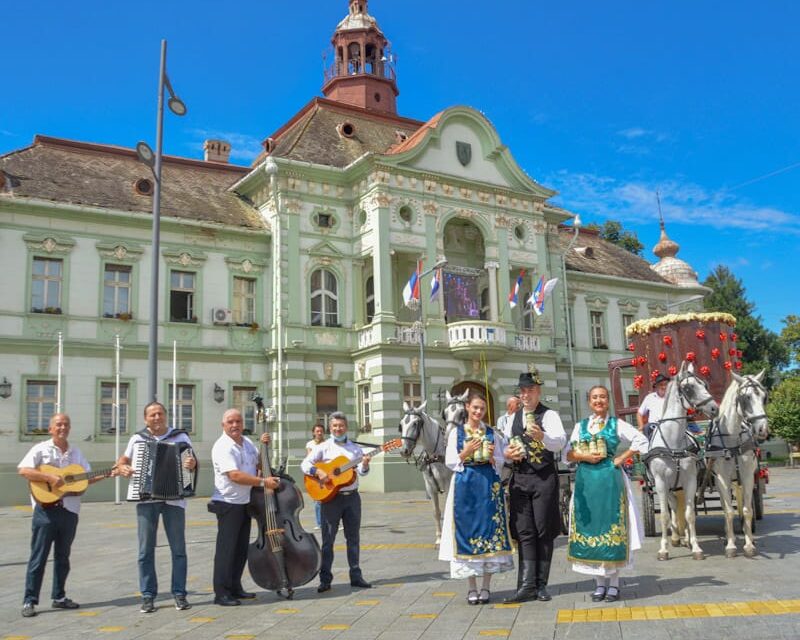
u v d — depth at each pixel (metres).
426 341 28.73
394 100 39.16
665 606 7.34
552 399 31.61
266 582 8.59
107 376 26.11
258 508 8.68
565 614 7.19
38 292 25.48
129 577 10.54
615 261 42.56
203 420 27.38
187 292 28.11
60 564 8.54
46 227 25.75
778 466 40.97
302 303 28.72
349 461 9.26
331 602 8.36
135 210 27.27
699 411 10.56
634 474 13.72
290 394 27.67
